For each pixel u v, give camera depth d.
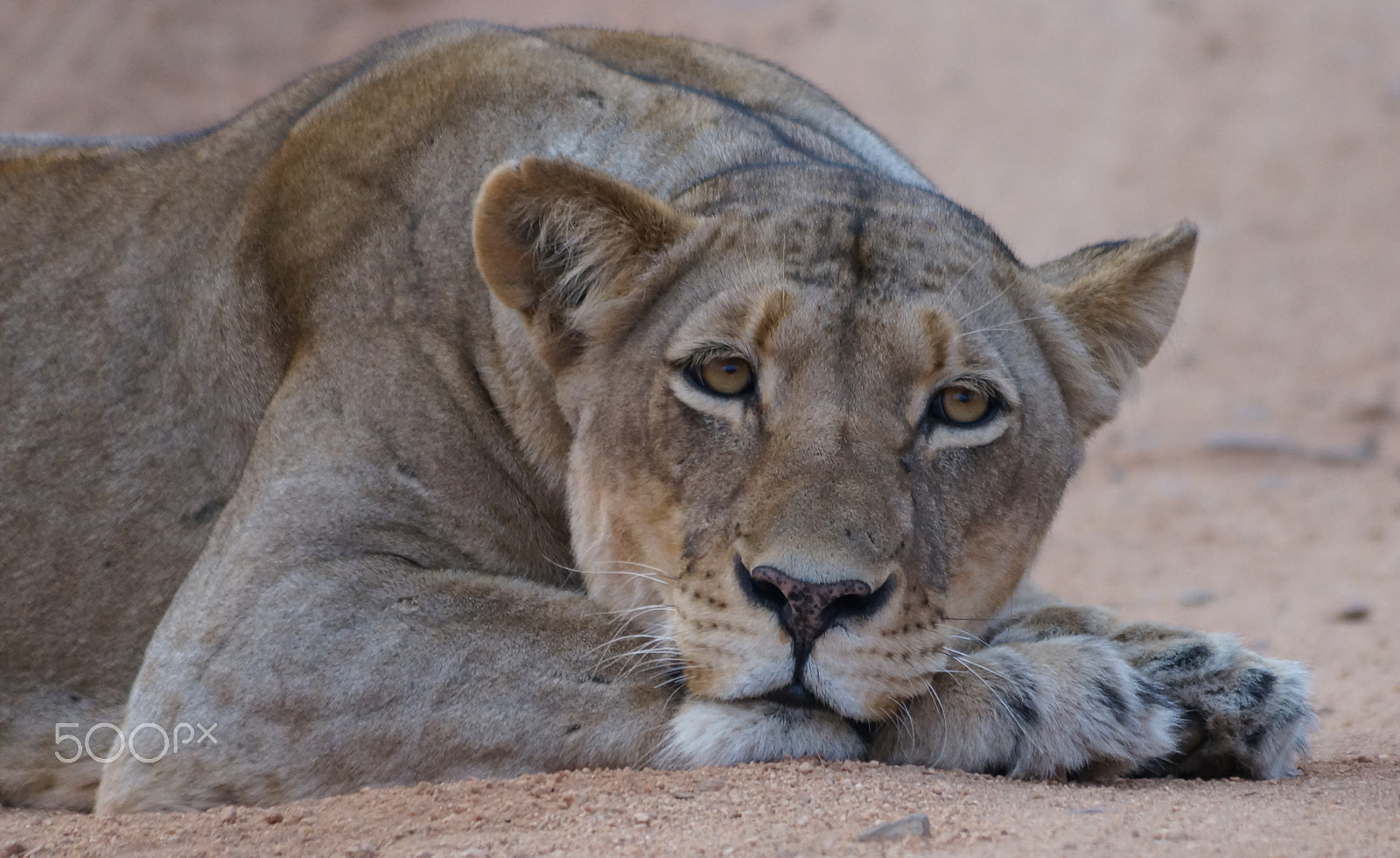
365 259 9.09
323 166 9.47
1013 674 7.70
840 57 34.47
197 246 9.69
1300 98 32.81
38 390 9.64
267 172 9.71
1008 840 6.29
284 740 7.90
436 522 8.66
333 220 9.26
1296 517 17.55
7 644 9.42
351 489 8.52
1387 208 28.88
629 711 7.73
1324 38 34.94
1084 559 16.41
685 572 7.55
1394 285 26.19
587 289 8.20
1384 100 32.53
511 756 7.76
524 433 8.80
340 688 7.91
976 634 8.23
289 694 7.93
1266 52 34.50
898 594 7.32
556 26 11.20
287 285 9.27
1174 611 14.15
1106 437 21.12
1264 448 20.08
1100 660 7.80
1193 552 16.48
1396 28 35.16
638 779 7.29
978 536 7.90
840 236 7.93
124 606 9.45
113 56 32.06
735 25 35.38
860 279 7.75
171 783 7.95
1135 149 31.14
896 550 7.30
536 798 7.09
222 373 9.39
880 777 7.17
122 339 9.66
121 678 9.43
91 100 30.59
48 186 10.13
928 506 7.65
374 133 9.47
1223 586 15.03
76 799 9.34
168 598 9.44
